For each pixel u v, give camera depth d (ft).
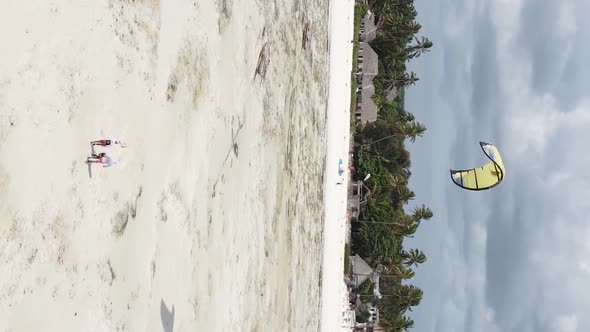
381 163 105.40
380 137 106.11
